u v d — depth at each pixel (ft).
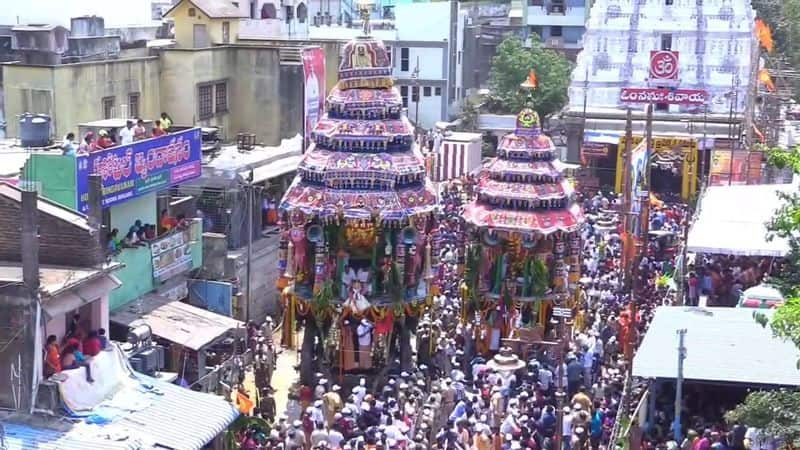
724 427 89.86
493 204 130.93
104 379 80.02
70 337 80.64
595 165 232.32
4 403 75.10
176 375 94.48
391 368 116.57
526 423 91.91
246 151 153.89
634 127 230.89
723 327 100.17
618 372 107.14
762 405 74.74
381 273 117.70
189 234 121.19
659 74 231.09
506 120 268.62
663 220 171.73
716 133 227.40
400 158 118.93
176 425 78.18
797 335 72.18
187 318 110.22
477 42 311.06
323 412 97.19
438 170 214.07
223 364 108.17
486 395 101.76
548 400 101.86
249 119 179.83
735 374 89.51
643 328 119.44
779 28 300.81
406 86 286.25
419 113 287.07
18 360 74.43
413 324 119.65
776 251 123.54
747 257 140.36
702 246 125.39
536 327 125.49
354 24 307.37
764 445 81.61
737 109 229.25
